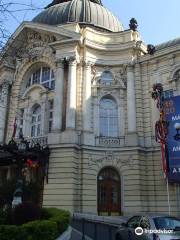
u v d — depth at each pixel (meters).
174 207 27.22
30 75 36.50
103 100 32.81
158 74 31.75
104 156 29.97
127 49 33.03
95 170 29.38
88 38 33.25
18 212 15.84
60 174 28.25
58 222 14.63
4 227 11.80
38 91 34.47
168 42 33.62
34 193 28.16
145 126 30.97
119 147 30.25
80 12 39.00
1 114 35.34
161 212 27.62
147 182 29.05
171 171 27.00
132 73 32.53
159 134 28.34
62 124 30.53
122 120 31.64
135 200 28.17
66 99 31.16
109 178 29.94
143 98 31.89
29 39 34.53
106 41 34.12
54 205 27.48
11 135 34.38
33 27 33.91
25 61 35.53
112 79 33.03
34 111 34.84
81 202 28.00
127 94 32.00
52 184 28.14
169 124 28.09
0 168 33.56
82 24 37.53
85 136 29.88
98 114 31.61
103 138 30.64
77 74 31.98
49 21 38.84
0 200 26.20
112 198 29.41
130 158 29.59
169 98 28.77
